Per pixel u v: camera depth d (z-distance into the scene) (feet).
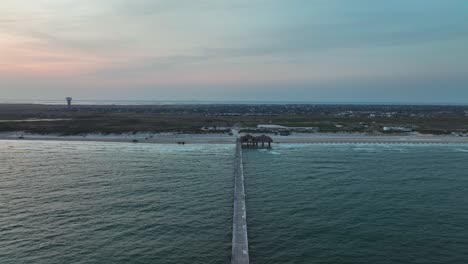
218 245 99.25
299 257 92.17
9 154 267.39
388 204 139.23
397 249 97.19
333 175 193.88
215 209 132.16
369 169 211.61
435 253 95.04
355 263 89.10
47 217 121.60
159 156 262.26
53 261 89.04
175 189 161.89
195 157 258.16
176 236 105.50
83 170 206.08
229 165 225.35
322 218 122.31
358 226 114.62
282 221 119.24
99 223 115.85
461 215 125.80
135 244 99.40
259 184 172.65
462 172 203.31
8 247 96.94
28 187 164.35
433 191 159.74
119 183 173.06
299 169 211.41
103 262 88.63
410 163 233.14
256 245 99.66
